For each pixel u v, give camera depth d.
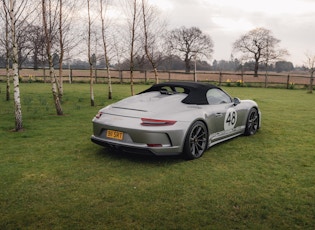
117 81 26.59
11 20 6.05
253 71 56.25
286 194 3.38
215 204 3.11
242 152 5.05
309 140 5.95
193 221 2.77
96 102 11.98
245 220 2.80
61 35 10.55
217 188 3.52
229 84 26.41
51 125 7.21
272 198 3.27
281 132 6.72
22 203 3.09
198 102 4.82
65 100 12.41
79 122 7.64
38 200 3.16
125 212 2.92
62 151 5.00
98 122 4.52
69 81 25.06
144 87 21.31
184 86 5.03
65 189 3.45
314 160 4.64
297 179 3.84
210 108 4.92
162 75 38.34
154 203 3.12
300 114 9.66
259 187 3.56
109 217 2.82
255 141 5.83
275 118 8.78
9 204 3.07
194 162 4.48
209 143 4.95
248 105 6.20
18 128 6.52
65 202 3.12
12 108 10.00
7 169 4.09
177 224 2.71
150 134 4.08
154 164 4.36
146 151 4.13
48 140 5.74
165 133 4.14
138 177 3.84
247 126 6.19
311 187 3.58
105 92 16.45
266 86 25.67
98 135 4.57
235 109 5.66
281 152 5.07
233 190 3.47
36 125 7.19
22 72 33.97
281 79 33.06
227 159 4.65
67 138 5.92
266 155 4.89
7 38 11.50
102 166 4.25
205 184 3.63
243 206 3.07
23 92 15.62
